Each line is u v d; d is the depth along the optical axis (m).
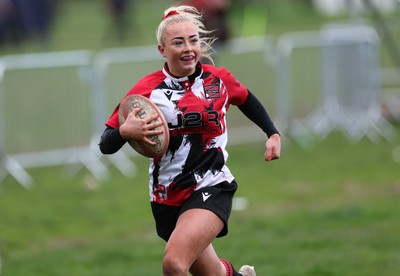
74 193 35.56
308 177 37.44
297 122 45.03
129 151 41.56
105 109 38.88
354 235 27.25
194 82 16.58
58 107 37.88
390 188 34.78
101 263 25.50
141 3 115.56
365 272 22.86
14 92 36.69
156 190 16.72
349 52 45.81
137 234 29.31
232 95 16.88
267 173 38.44
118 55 39.25
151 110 16.02
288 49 43.97
